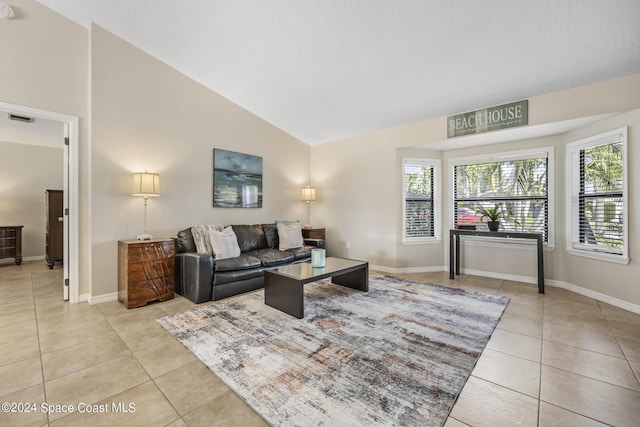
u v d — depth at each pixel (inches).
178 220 149.6
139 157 134.6
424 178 189.2
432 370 70.9
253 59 133.9
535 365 73.8
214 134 165.3
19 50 108.3
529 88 126.2
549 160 151.9
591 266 131.4
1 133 197.0
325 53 122.3
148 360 76.2
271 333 91.4
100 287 122.3
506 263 165.8
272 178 199.8
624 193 115.6
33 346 83.4
